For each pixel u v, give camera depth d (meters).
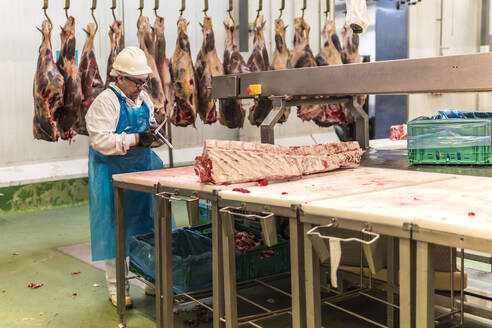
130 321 3.14
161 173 2.88
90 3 6.14
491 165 2.80
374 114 7.77
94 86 4.21
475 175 2.57
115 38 4.22
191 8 6.84
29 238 4.96
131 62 3.24
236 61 4.52
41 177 5.97
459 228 1.54
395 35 7.81
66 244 4.78
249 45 7.14
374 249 1.69
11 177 5.80
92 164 3.27
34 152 5.98
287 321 3.08
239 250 3.15
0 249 4.62
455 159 2.85
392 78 2.68
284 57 4.74
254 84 3.31
